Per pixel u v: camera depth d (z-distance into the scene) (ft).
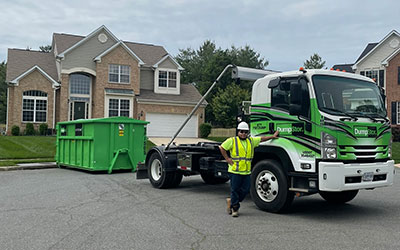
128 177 43.16
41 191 33.22
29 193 32.17
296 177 24.48
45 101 97.50
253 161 27.96
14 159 57.82
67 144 50.96
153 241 18.93
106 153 46.44
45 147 68.23
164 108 104.17
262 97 27.35
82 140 47.73
